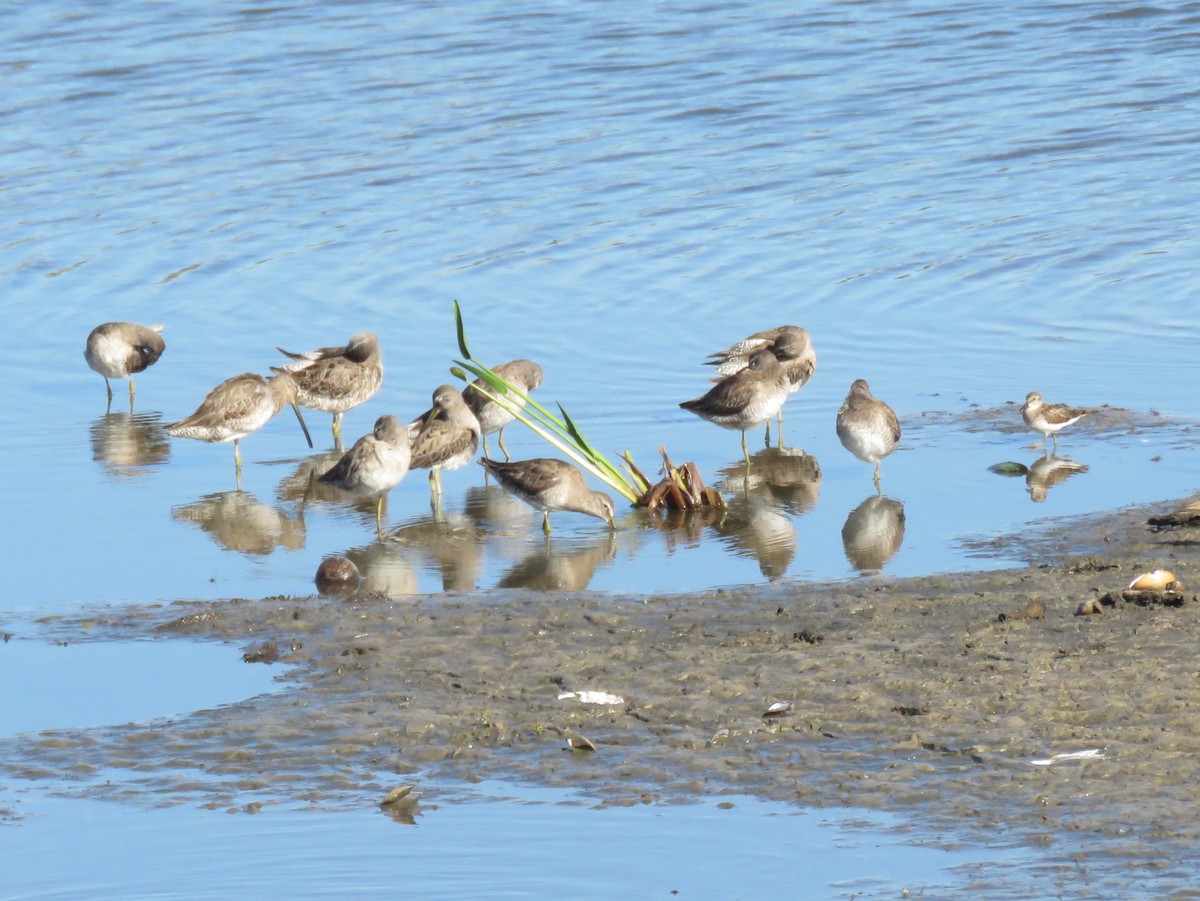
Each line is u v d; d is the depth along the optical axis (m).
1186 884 9.16
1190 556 14.84
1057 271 26.30
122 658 13.42
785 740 11.29
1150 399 20.95
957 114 35.22
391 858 10.02
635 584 15.37
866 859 9.72
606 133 34.41
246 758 11.43
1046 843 9.73
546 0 46.28
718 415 19.88
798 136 34.03
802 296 25.56
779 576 15.37
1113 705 11.36
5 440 21.08
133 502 18.64
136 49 41.28
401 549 16.84
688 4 45.34
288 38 42.38
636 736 11.49
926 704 11.65
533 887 9.70
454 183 31.45
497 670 12.77
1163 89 36.28
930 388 21.91
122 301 26.17
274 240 28.66
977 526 16.62
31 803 10.86
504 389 18.41
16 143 34.12
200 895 9.70
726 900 9.41
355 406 21.42
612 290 26.02
